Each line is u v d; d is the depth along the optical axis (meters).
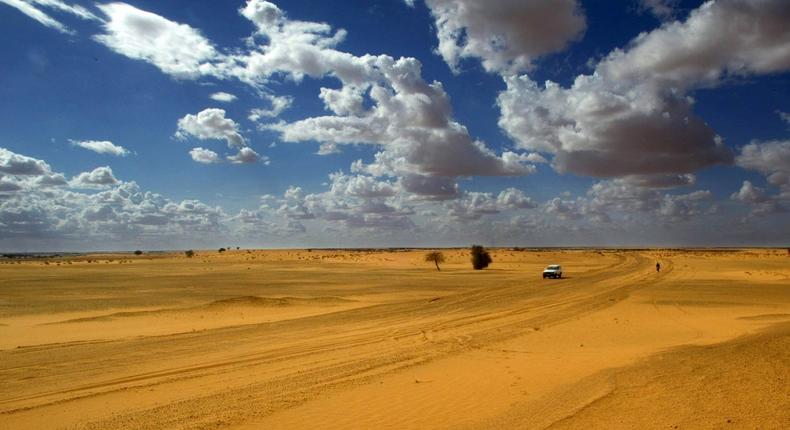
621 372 11.30
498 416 8.85
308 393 11.11
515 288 47.25
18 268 102.19
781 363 10.16
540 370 12.86
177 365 15.27
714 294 38.22
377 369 13.73
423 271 89.75
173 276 74.38
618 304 32.25
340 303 36.78
